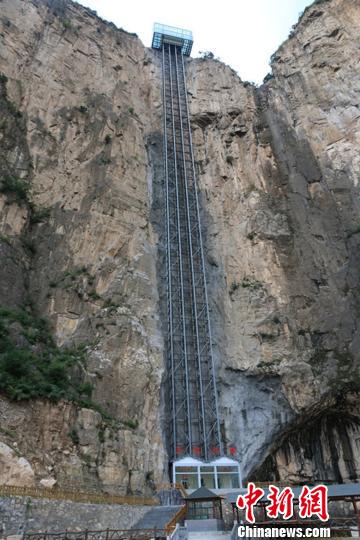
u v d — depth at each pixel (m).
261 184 43.22
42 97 39.56
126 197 37.94
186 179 44.47
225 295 37.97
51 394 21.36
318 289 35.94
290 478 31.86
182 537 17.17
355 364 31.80
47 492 16.45
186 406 32.38
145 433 26.72
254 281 37.56
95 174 37.91
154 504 23.17
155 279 35.59
